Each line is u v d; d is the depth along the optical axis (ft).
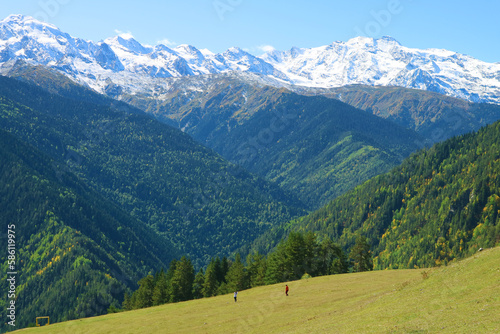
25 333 265.13
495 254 161.27
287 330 165.89
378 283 256.11
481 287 134.10
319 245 411.34
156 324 235.20
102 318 285.43
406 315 130.11
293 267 388.37
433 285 157.58
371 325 130.00
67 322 288.10
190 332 204.64
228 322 213.05
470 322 106.01
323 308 203.21
